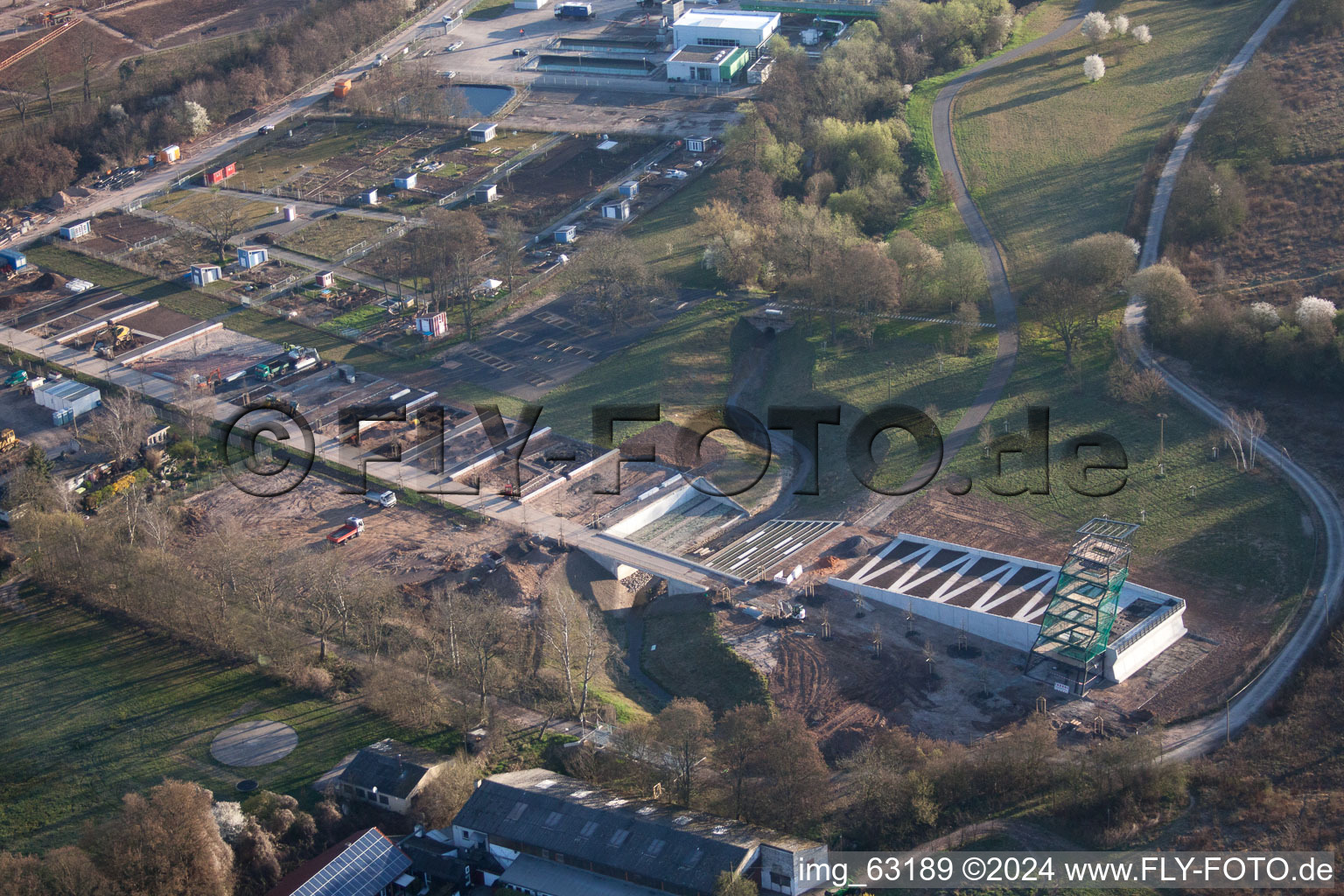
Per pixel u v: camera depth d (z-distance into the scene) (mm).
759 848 139750
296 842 149250
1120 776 149250
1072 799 149750
